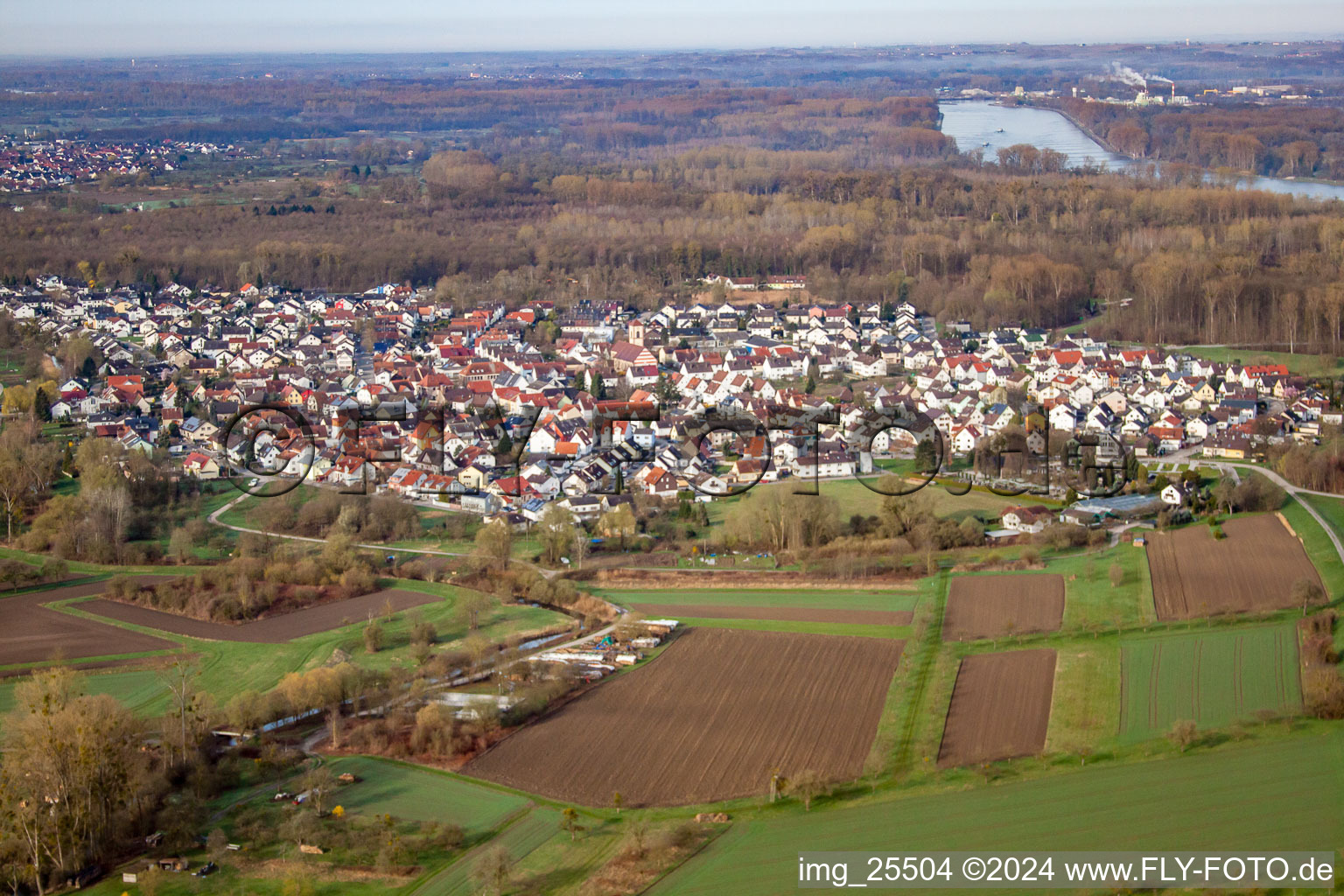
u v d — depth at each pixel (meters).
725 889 156.25
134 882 159.38
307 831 167.62
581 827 171.12
